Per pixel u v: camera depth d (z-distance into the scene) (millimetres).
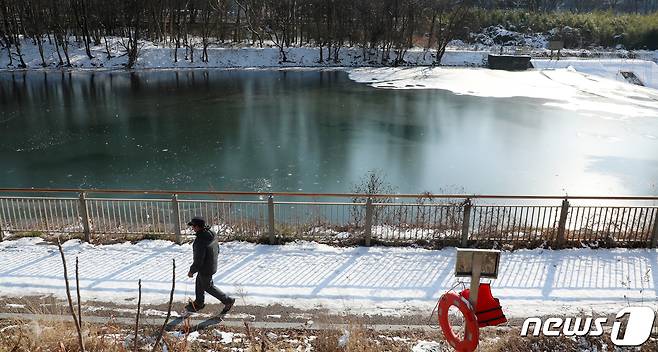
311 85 48656
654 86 56656
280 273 9227
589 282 9055
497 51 72750
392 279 9086
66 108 36031
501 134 28891
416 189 19891
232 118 33125
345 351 6691
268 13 69875
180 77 53531
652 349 6852
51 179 21172
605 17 86062
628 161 23531
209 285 7828
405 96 42406
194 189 19938
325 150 25562
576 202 18031
